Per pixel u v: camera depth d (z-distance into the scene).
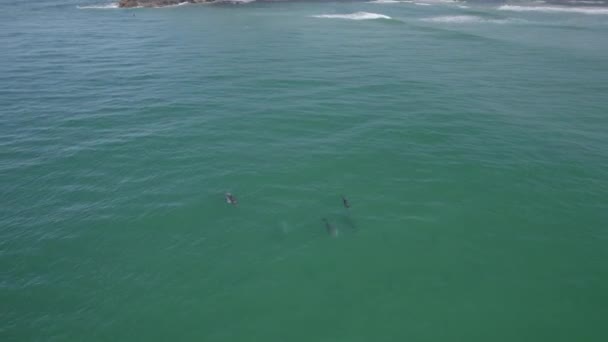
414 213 20.34
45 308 15.54
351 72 41.22
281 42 55.22
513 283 16.45
